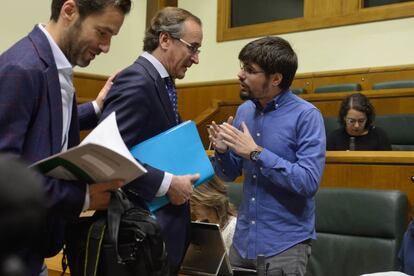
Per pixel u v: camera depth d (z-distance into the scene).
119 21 0.92
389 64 4.16
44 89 0.87
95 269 0.92
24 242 0.22
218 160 1.34
